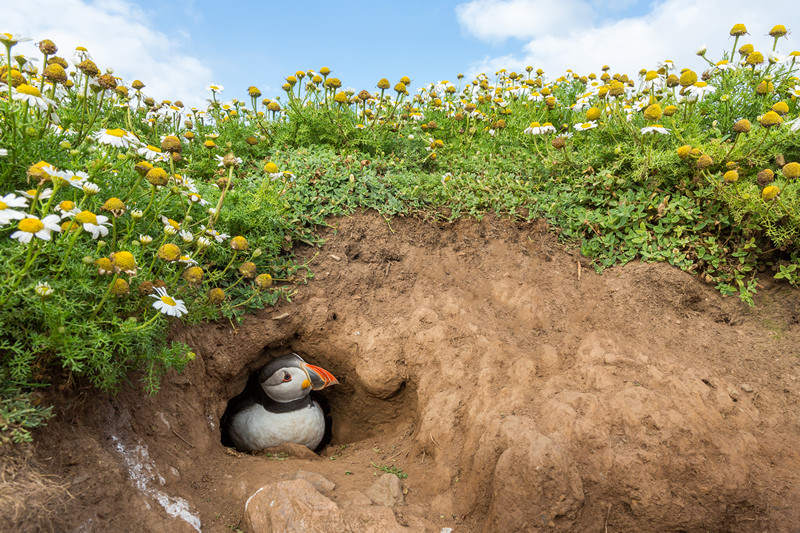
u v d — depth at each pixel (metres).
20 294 0.28
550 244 0.56
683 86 0.54
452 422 0.41
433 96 0.85
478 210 0.59
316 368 0.48
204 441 0.40
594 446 0.35
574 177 0.62
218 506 0.35
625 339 0.46
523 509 0.33
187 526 0.32
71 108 0.46
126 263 0.29
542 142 0.77
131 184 0.39
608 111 0.62
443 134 0.81
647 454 0.34
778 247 0.49
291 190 0.57
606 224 0.54
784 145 0.53
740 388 0.41
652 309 0.49
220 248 0.45
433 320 0.49
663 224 0.54
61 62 0.37
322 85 0.71
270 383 0.47
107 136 0.34
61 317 0.28
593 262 0.54
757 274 0.51
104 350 0.30
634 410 0.36
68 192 0.35
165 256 0.32
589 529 0.34
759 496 0.33
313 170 0.61
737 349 0.45
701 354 0.44
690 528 0.33
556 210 0.58
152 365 0.34
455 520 0.36
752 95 0.60
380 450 0.45
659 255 0.51
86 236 0.35
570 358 0.44
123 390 0.36
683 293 0.49
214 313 0.42
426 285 0.54
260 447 0.47
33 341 0.28
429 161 0.71
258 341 0.48
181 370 0.37
